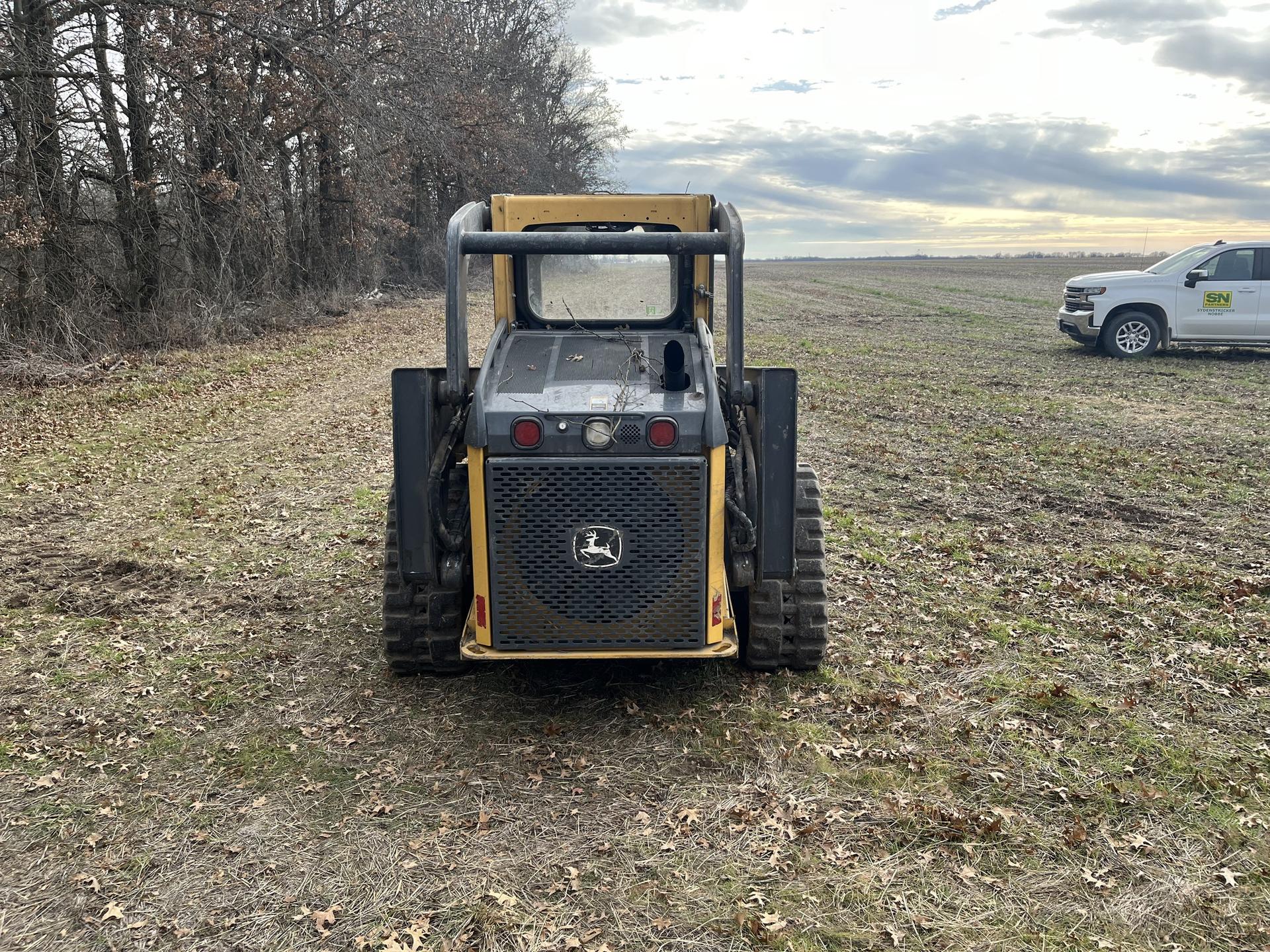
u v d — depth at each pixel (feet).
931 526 25.96
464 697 16.21
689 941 10.53
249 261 80.84
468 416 14.49
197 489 31.17
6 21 53.83
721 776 13.74
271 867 11.85
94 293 63.98
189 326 69.67
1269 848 11.95
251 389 52.70
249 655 18.07
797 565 16.29
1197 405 43.65
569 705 15.93
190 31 64.80
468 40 118.32
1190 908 10.96
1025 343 70.23
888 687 16.35
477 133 118.21
